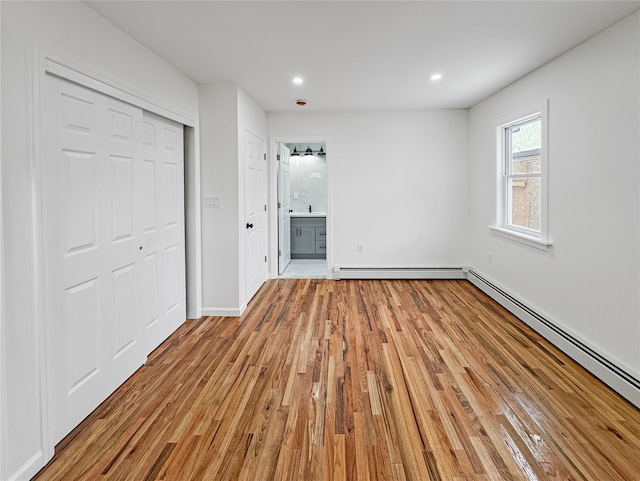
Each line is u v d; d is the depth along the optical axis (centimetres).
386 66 354
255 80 392
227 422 222
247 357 310
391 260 573
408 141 559
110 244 254
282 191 635
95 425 220
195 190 398
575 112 305
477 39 292
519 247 405
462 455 193
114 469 184
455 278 571
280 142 568
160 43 291
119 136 264
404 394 251
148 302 317
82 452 196
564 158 320
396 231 570
